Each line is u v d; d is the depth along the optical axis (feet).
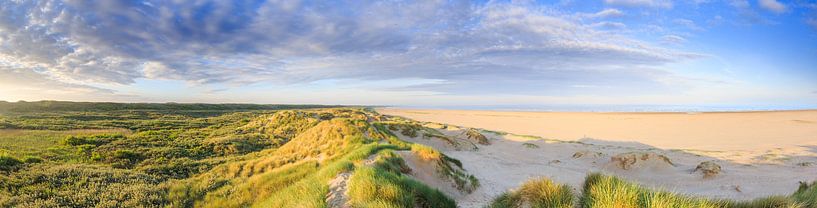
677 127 204.85
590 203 22.67
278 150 87.51
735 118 275.18
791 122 227.20
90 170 50.19
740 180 60.03
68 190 40.78
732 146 117.19
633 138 148.87
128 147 79.87
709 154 91.97
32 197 37.65
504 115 364.38
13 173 45.11
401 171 42.96
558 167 74.95
